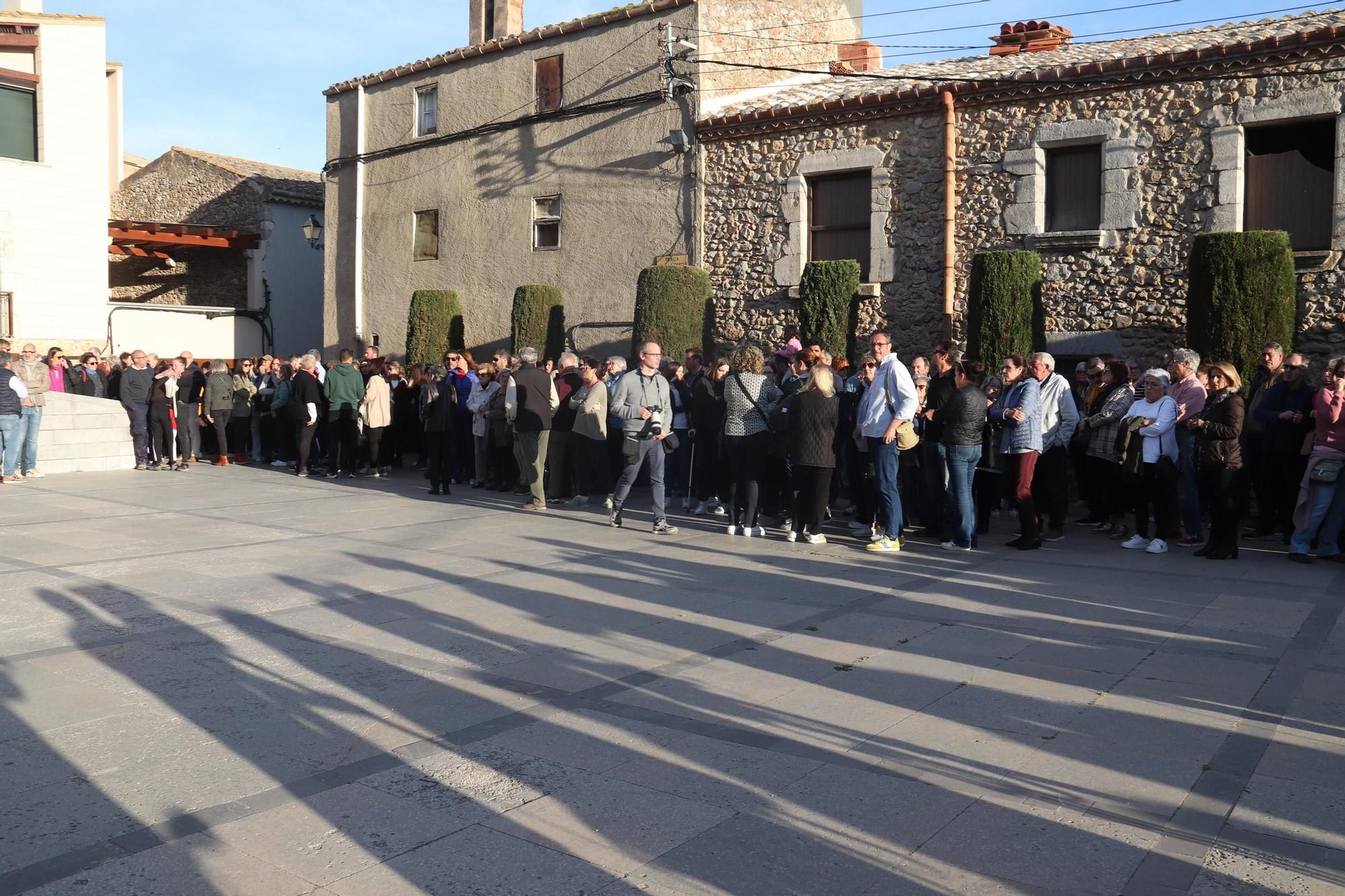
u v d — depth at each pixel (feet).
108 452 52.70
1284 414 30.40
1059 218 42.98
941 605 23.47
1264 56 37.40
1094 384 35.81
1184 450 30.86
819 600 23.91
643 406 33.35
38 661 18.88
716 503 38.37
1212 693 17.22
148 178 88.89
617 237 55.42
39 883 11.00
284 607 23.09
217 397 55.11
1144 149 40.14
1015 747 14.94
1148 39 47.52
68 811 12.75
